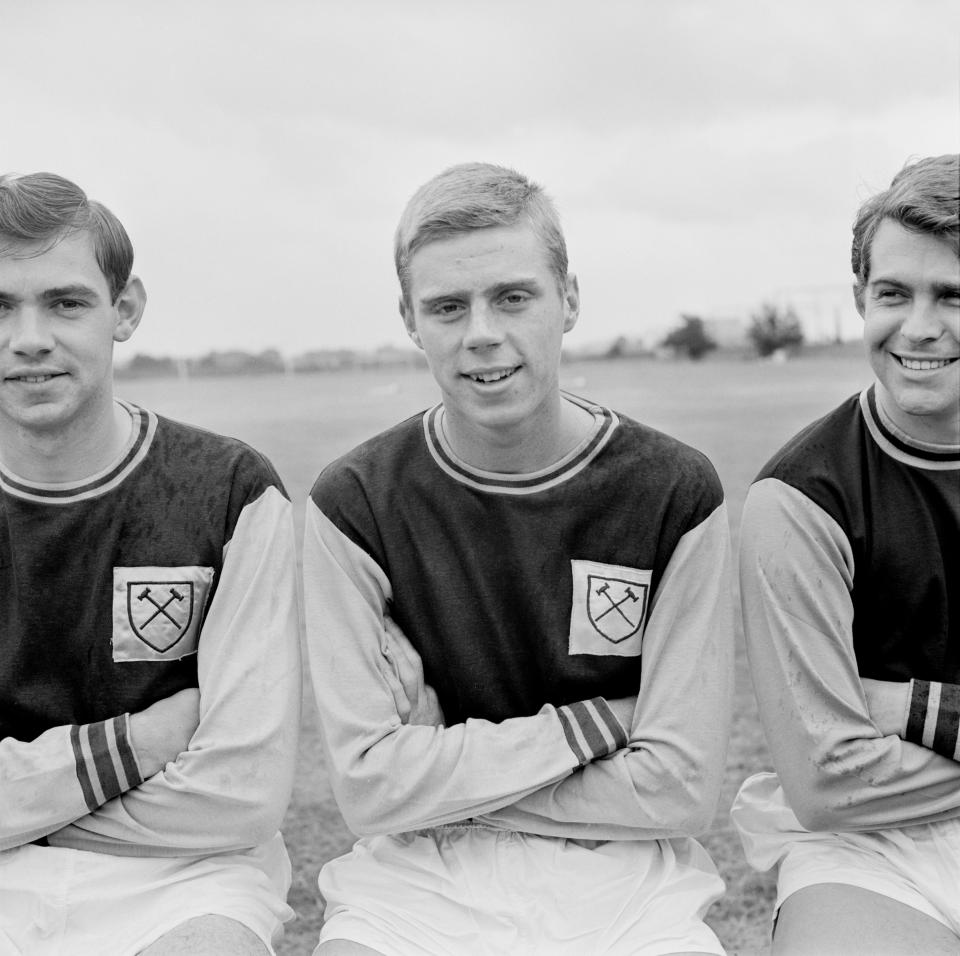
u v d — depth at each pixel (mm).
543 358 2445
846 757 2453
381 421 21281
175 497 2594
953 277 2336
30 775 2438
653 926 2373
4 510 2566
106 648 2547
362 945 2330
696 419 19828
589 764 2471
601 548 2553
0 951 2385
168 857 2488
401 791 2436
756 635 2578
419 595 2578
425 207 2428
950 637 2537
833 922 2318
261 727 2486
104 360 2520
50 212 2434
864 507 2539
